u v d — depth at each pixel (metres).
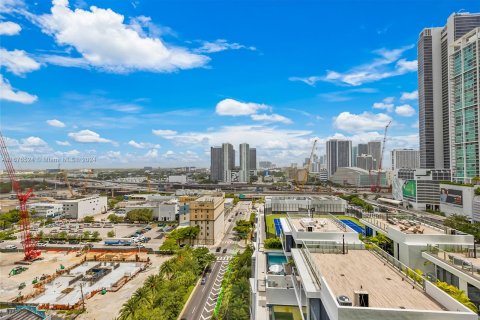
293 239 72.19
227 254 180.88
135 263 167.62
